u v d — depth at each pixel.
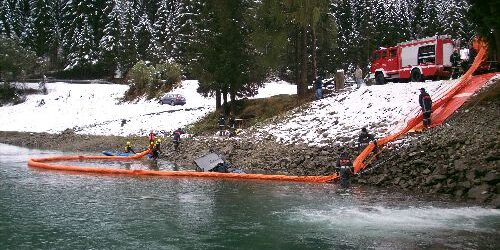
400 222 11.62
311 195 15.64
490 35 20.77
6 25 94.62
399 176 16.69
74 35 81.06
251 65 35.84
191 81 60.62
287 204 14.16
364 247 9.70
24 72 69.25
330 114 26.95
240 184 18.30
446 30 74.19
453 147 16.50
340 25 81.88
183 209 13.48
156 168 23.92
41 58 80.62
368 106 25.80
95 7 84.75
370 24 77.62
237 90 36.44
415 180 15.96
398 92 26.11
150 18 104.06
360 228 11.21
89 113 56.62
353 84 37.62
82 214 12.73
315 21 28.89
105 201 14.64
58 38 88.94
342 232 10.90
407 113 22.69
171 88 59.03
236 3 34.94
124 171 21.45
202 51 36.62
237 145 26.66
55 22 92.56
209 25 36.22
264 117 33.47
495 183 13.62
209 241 10.26
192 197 15.44
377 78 31.50
